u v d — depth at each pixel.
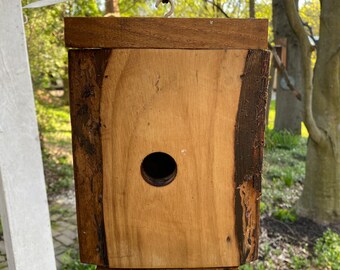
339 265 2.31
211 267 0.93
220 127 0.85
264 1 3.99
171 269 0.93
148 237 0.90
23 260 0.81
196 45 0.81
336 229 2.82
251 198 0.89
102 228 0.90
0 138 0.76
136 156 0.86
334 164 2.85
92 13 3.30
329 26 2.69
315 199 2.96
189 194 0.89
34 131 0.80
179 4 2.81
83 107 0.84
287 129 5.97
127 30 0.80
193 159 0.87
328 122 2.80
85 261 0.92
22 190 0.79
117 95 0.83
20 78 0.77
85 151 0.86
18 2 0.75
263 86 0.84
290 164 4.39
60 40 4.15
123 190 0.88
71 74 0.82
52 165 4.70
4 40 0.74
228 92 0.83
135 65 0.82
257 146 0.87
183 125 0.85
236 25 0.81
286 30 5.36
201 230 0.91
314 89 2.87
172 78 0.83
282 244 2.64
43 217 0.83
